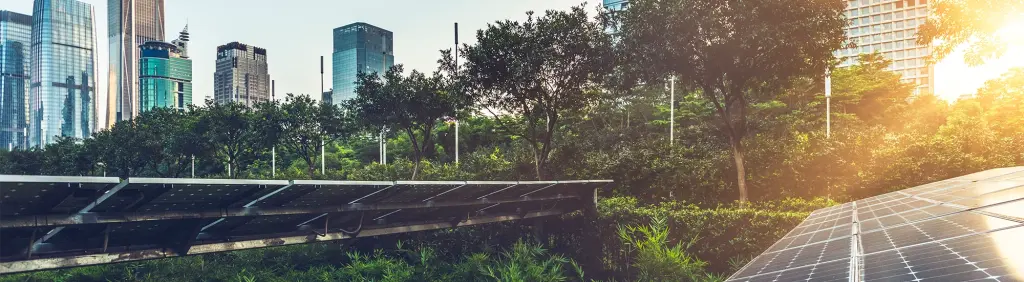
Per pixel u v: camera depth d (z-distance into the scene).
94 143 58.09
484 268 15.23
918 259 3.36
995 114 41.97
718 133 37.81
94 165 60.03
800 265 4.16
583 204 19.70
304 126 44.84
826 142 23.55
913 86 53.69
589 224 19.56
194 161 57.94
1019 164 20.62
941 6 20.11
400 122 32.16
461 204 15.91
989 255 2.95
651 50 20.39
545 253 18.86
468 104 26.50
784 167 23.09
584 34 23.48
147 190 9.22
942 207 6.41
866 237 5.11
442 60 27.03
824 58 20.14
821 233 6.52
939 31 20.05
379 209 13.98
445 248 20.31
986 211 5.16
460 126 62.59
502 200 17.06
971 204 6.02
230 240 12.23
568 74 24.08
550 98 24.56
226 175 58.81
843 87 47.91
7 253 9.20
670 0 20.03
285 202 11.94
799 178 22.91
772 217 16.62
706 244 17.48
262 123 45.03
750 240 16.83
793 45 18.81
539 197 18.19
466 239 20.55
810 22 18.92
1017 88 41.84
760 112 46.91
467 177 30.17
